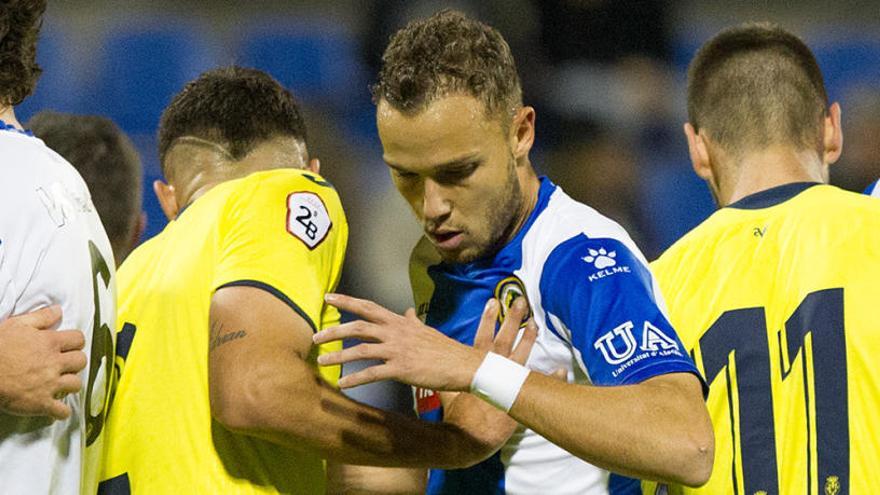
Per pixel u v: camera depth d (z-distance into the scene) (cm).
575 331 983
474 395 989
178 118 1155
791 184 1166
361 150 2777
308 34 2977
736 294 1127
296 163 1166
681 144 2786
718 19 2997
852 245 1096
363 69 2814
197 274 1024
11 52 934
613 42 2766
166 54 2936
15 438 888
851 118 2797
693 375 943
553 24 2750
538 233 1038
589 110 2727
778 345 1099
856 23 3027
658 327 958
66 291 908
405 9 2775
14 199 890
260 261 993
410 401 2212
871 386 1060
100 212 1352
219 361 970
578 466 1055
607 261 990
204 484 1001
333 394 991
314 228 1032
